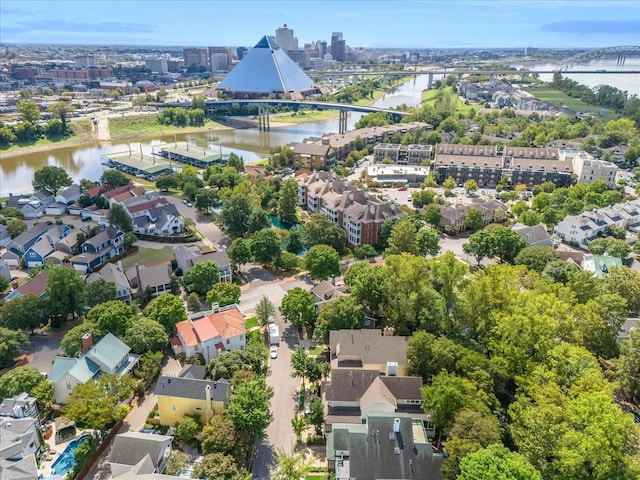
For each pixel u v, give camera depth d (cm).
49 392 10269
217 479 8250
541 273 15562
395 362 10781
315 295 14312
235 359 11231
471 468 7156
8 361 11819
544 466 7981
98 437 9731
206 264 15212
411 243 16550
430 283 12950
